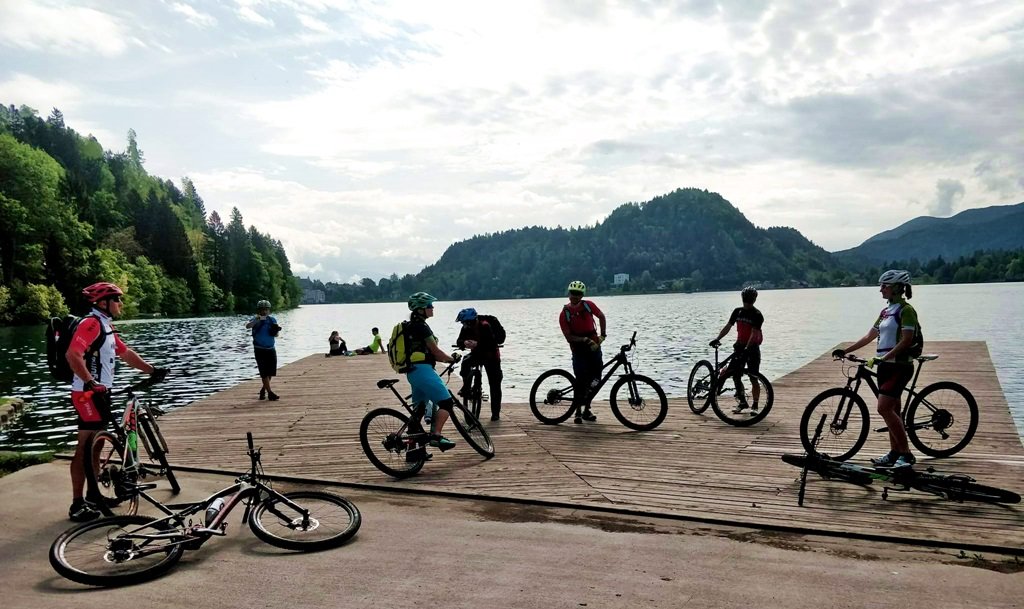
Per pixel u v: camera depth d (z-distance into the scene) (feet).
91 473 16.78
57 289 216.33
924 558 14.20
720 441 25.76
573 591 12.50
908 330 19.26
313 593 12.52
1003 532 15.49
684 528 16.48
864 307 293.64
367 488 20.79
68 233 244.83
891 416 19.63
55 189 249.55
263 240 466.70
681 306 356.18
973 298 305.53
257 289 408.05
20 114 465.06
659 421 28.19
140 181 476.54
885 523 16.25
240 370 84.99
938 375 40.06
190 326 216.95
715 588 12.58
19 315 194.70
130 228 320.09
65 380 17.16
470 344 30.58
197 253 379.55
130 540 13.50
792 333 144.97
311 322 302.66
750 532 16.10
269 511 15.56
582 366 29.07
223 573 13.52
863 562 13.94
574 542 15.40
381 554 14.62
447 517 17.63
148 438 19.63
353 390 42.98
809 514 17.04
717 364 29.96
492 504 18.92
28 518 17.43
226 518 16.17
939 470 21.09
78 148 441.68
